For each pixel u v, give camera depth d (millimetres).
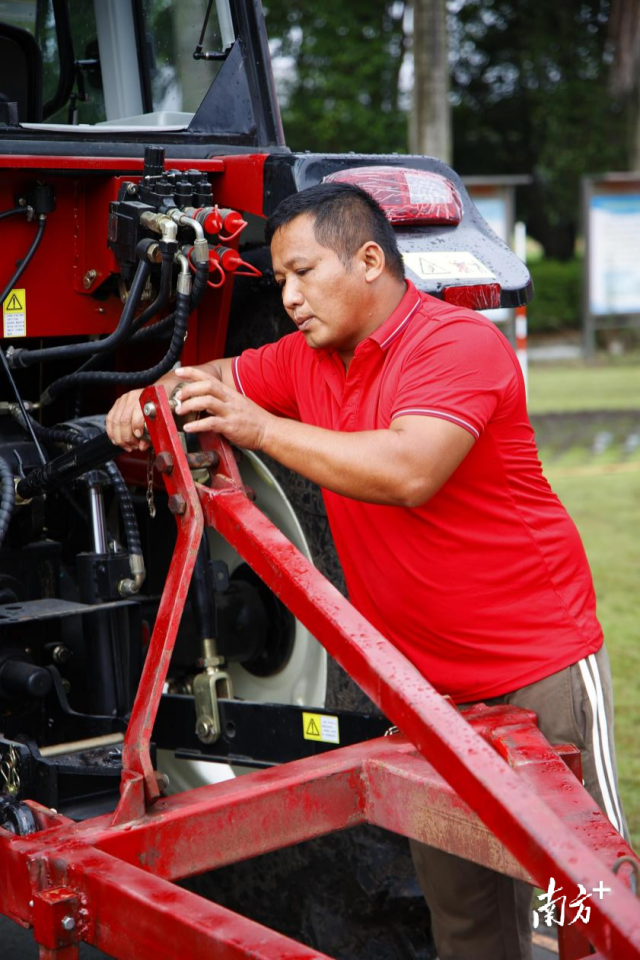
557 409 10875
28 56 2557
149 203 2021
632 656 4180
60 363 2570
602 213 15867
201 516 1738
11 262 2156
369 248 1843
